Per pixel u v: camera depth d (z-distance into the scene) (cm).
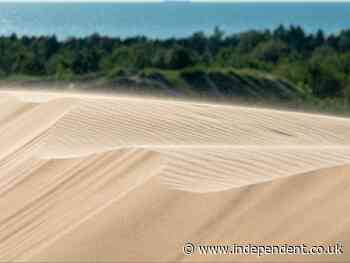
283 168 973
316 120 1759
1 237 958
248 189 868
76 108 1578
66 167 1148
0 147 1498
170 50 4688
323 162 1008
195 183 920
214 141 1424
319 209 800
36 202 1039
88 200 970
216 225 807
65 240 855
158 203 870
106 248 808
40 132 1472
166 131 1441
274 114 1739
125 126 1454
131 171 1023
